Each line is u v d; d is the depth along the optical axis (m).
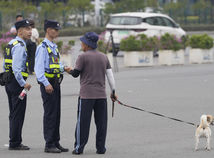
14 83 18.52
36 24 75.62
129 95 31.94
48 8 79.19
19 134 18.73
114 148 19.06
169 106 28.31
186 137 21.05
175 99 30.69
